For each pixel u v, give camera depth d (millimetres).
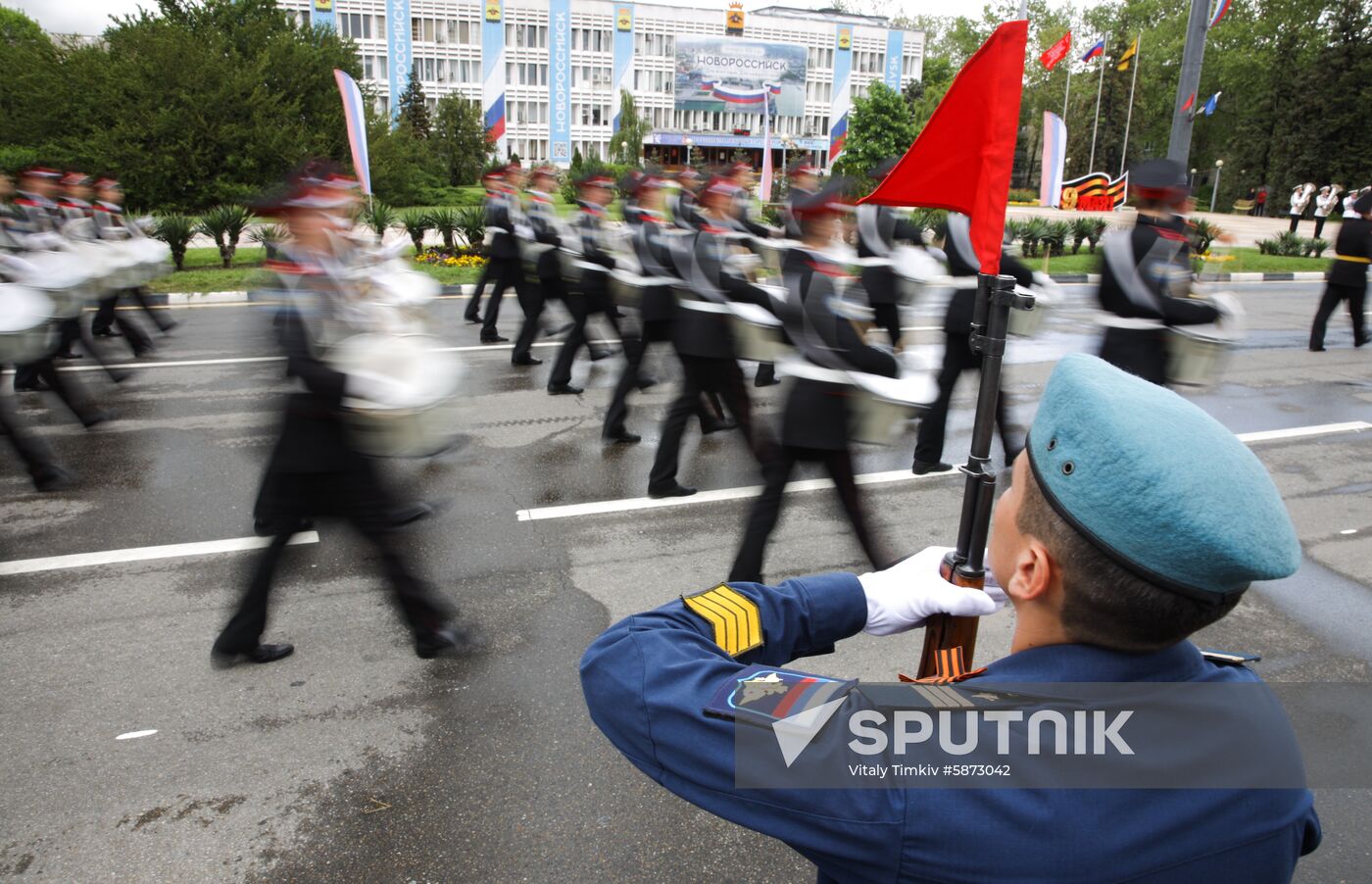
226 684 3465
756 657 1068
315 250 3277
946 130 1651
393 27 55906
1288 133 43469
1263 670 3645
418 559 4570
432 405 3477
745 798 867
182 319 10859
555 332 10305
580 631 3912
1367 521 5246
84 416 6566
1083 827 781
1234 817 802
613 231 7484
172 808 2801
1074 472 783
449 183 39906
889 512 5383
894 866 811
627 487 5617
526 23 58125
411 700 3395
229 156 25797
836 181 3951
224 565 4445
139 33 26547
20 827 2703
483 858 2621
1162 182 5180
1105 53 55219
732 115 63375
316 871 2559
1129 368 5406
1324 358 9797
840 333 3830
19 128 27188
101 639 3762
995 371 1368
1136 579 754
